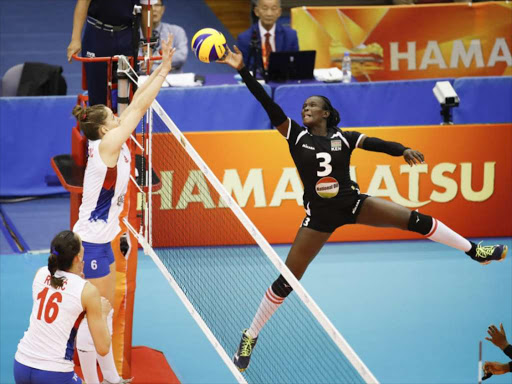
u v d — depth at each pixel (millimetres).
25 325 25938
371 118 37625
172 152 30531
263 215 33031
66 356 16797
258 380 22000
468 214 33812
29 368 16625
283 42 39844
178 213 31578
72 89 48344
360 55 44656
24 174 37312
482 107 38344
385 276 30250
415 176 33344
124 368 21297
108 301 17969
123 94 20656
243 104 36625
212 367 23547
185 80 37344
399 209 19938
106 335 16938
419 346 24750
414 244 33719
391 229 34031
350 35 44312
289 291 19672
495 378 22719
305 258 20062
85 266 19047
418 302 27984
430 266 31297
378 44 44531
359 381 22266
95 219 18922
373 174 33156
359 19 44094
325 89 37000
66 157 26422
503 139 33438
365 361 23734
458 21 44469
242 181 32688
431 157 33281
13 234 33812
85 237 18984
